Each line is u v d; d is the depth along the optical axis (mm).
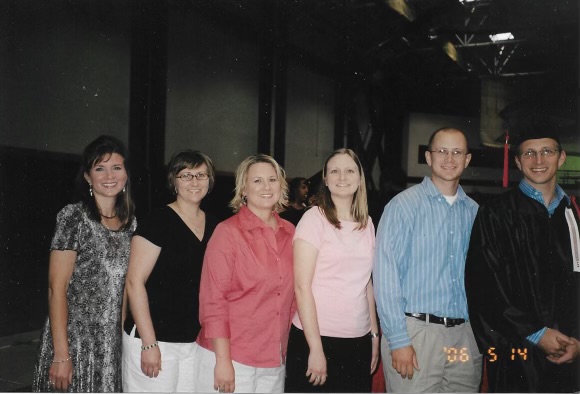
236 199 1363
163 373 1351
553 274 1488
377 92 2064
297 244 1326
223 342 1254
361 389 1378
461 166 1426
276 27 2092
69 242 1348
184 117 2121
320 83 2074
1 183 2221
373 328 1488
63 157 2184
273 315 1322
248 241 1300
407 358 1359
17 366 2201
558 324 1471
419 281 1419
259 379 1337
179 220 1372
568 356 1457
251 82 2111
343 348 1340
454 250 1439
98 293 1378
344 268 1347
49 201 2217
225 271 1271
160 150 2117
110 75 2154
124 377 1388
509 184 1899
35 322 2348
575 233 1514
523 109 1959
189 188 1374
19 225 2273
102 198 1411
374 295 1413
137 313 1318
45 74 2180
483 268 1446
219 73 2117
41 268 2305
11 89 2193
